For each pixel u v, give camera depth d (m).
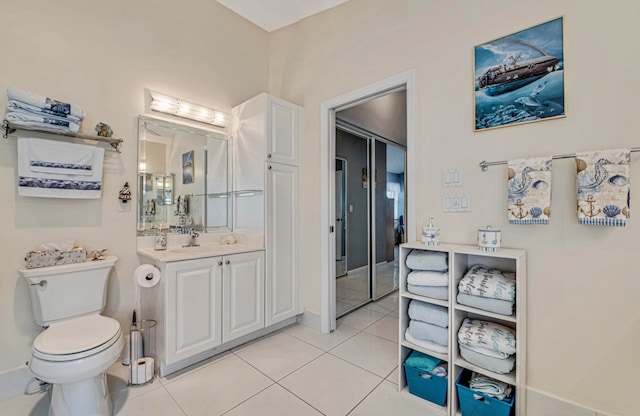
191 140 2.66
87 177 2.00
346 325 2.87
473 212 1.83
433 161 2.00
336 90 2.63
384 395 1.79
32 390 1.79
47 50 1.91
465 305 1.61
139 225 2.31
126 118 2.25
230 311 2.26
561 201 1.54
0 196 1.75
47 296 1.76
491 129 1.77
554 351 1.55
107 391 1.67
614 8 1.41
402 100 4.37
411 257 1.83
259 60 3.21
